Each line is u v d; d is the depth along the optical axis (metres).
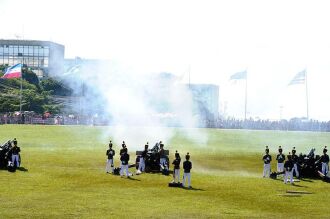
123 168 47.75
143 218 31.12
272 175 50.25
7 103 155.88
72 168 51.62
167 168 51.47
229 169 56.66
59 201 35.47
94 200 36.22
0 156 49.44
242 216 32.62
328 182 48.12
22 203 34.44
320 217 33.00
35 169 49.81
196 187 43.44
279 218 32.41
